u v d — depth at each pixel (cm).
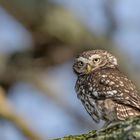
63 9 1994
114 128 968
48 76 1995
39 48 1997
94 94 1131
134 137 944
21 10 1994
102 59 1222
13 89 1995
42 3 1988
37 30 1992
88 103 1145
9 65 1989
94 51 1231
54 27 1981
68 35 1978
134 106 1103
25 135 1906
